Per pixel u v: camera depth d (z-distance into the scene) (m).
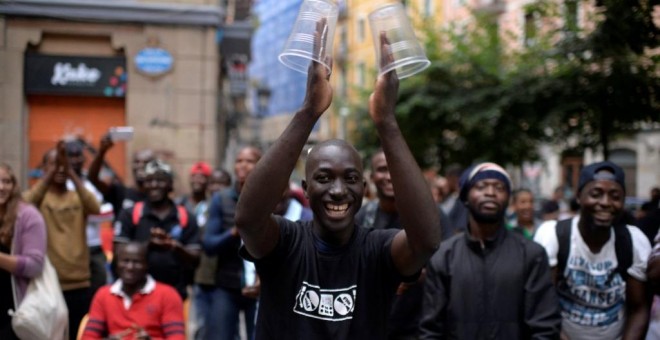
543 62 10.44
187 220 5.53
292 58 2.21
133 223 5.43
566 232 3.79
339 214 2.22
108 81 11.12
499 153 14.12
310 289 2.28
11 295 4.37
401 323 4.15
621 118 7.07
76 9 10.86
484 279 3.54
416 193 2.13
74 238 5.34
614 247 3.68
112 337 4.39
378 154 4.43
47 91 10.93
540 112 10.91
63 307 4.44
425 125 15.30
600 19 6.50
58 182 5.32
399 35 2.18
